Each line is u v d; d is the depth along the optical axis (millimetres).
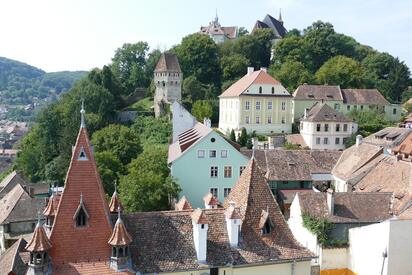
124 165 83500
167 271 30516
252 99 115000
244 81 122062
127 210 53969
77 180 29984
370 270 41500
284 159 72750
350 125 108188
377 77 168000
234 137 102938
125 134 91938
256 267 33188
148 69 177375
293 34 195250
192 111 133875
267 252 33719
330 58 170625
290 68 159000
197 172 66125
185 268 31016
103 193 30609
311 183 70750
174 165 65500
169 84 144875
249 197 35781
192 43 168750
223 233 33656
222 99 126250
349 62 158500
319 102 123938
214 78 169000
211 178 66688
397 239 39312
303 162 72812
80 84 142250
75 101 123875
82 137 30672
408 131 87375
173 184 60688
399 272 39625
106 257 29453
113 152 87250
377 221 46688
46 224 33312
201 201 66562
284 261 33656
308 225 46031
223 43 185375
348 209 47438
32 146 115188
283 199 66562
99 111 129000
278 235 35094
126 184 56781
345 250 44938
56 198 33969
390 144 85938
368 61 175750
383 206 48312
